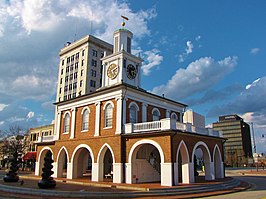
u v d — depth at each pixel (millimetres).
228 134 131250
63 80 83625
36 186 25125
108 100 32312
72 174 34000
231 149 127438
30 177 36531
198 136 29516
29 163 70688
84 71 77312
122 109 30484
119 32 38500
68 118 37531
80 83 77562
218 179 31688
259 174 54281
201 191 23906
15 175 30641
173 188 23094
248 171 66188
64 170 48562
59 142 37125
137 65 38312
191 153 27891
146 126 27953
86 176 37594
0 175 46719
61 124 38219
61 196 21328
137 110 32312
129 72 36438
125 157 28844
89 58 78250
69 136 36125
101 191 21828
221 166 33562
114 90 31734
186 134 27328
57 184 28078
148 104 34312
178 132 25922
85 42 79312
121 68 35562
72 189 23141
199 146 31406
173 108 38781
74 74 80625
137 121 31906
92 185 27141
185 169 27047
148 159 30859
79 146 34031
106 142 30750
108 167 36125
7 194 22672
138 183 27812
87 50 78438
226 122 133375
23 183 27484
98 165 30906
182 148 27266
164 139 25922
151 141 26844
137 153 29906
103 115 32250
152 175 30750
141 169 29562
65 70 84062
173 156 25297
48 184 23781
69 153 35188
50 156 24938
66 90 81812
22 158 68625
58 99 83438
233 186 28625
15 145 70688
